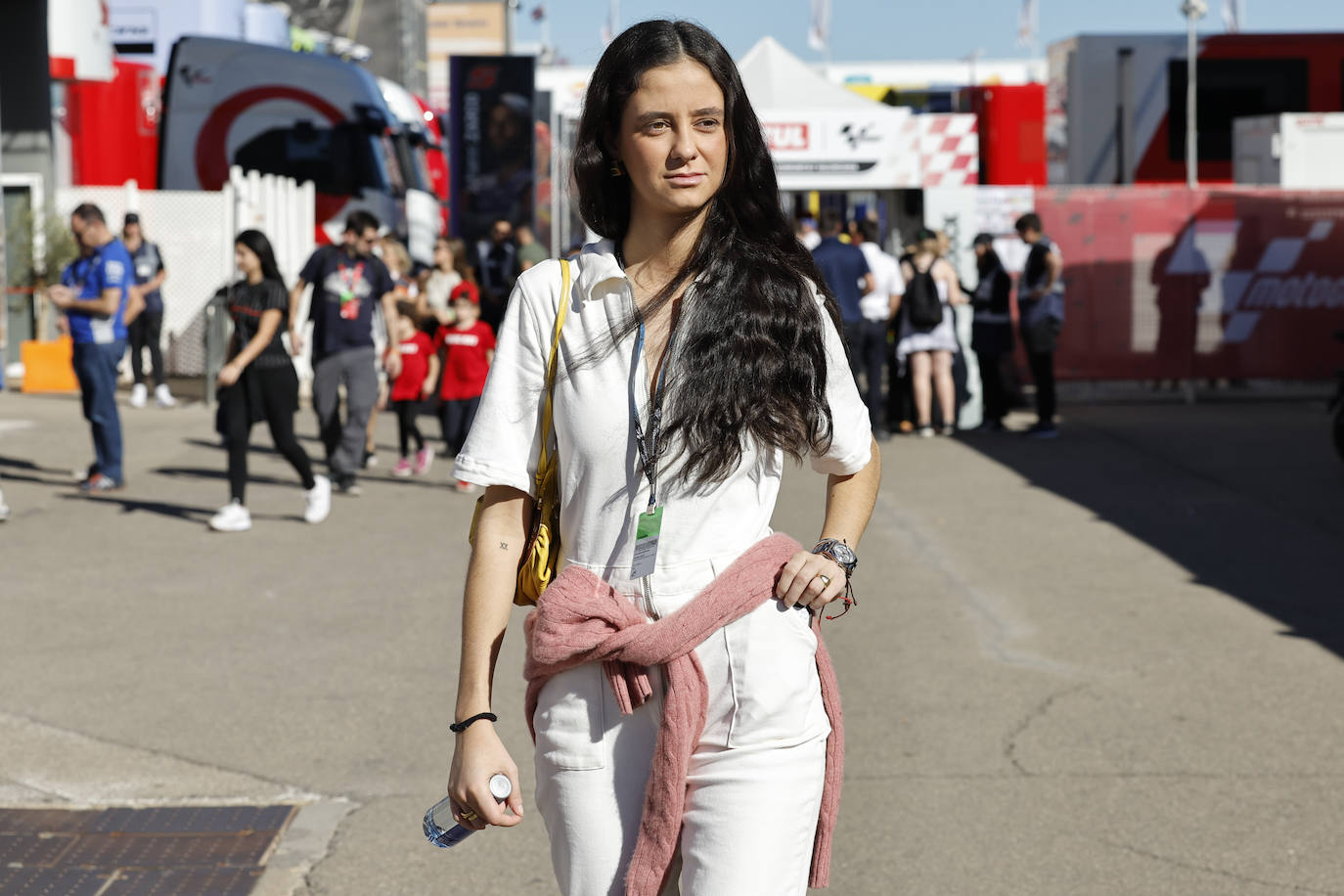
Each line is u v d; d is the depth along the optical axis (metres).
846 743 5.30
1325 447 13.01
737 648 2.23
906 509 10.26
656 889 2.21
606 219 2.39
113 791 4.83
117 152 21.48
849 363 2.40
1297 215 16.17
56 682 6.04
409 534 9.34
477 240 19.50
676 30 2.30
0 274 16.56
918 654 6.51
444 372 11.52
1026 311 13.93
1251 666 6.32
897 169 15.54
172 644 6.66
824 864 2.40
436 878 4.19
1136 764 5.08
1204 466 12.11
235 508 9.45
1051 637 6.82
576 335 2.29
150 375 19.00
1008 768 5.04
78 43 18.47
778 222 2.38
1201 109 24.25
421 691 5.94
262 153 20.56
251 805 4.73
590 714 2.26
